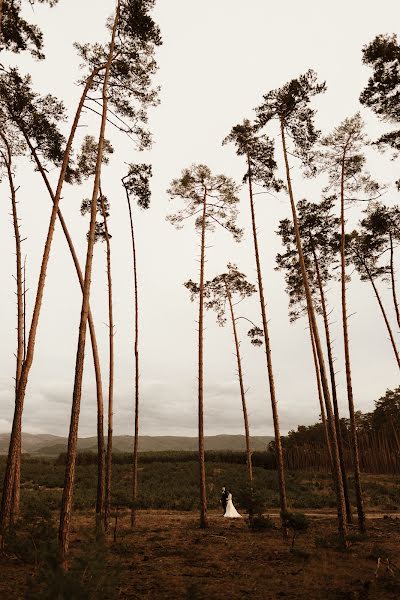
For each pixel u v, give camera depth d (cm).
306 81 1394
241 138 1614
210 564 891
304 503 2492
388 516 1905
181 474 4072
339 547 1067
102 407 1387
